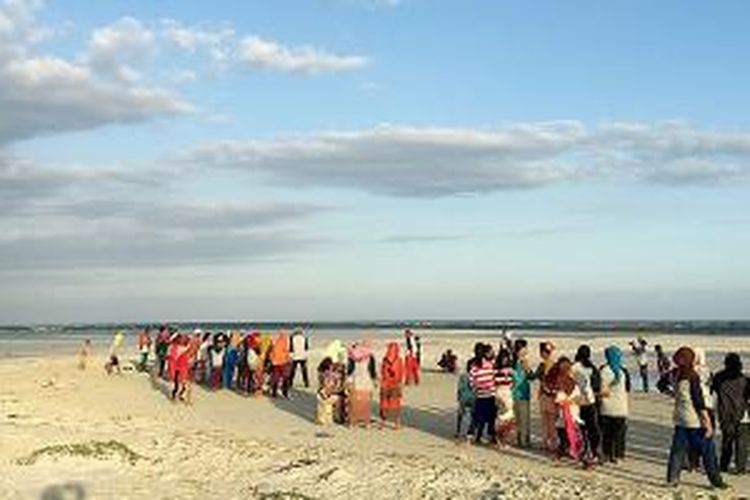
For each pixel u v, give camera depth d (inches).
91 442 611.2
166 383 1191.6
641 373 1269.7
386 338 3572.8
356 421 821.2
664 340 3105.3
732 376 590.2
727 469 589.0
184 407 949.2
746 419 584.7
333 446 689.6
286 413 912.3
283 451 639.8
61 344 3250.5
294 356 1175.0
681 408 538.6
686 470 587.8
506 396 689.0
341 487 523.5
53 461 568.4
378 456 630.5
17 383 1157.1
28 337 4776.1
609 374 617.3
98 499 485.4
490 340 3230.8
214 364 1139.9
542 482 530.9
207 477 556.4
